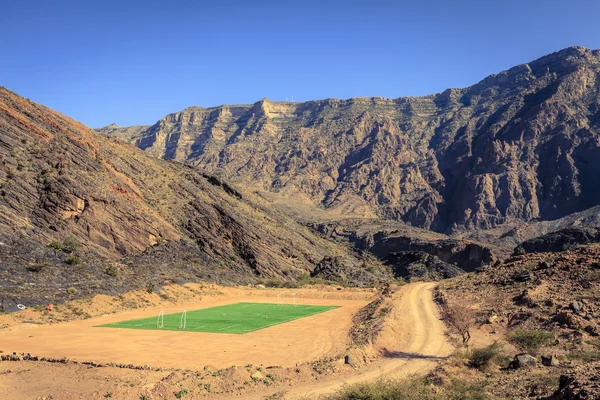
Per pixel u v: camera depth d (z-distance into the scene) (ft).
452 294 246.68
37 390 98.68
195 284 324.60
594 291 164.45
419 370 115.55
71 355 135.95
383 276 522.47
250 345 155.74
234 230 457.68
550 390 79.15
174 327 195.00
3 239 252.62
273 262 451.12
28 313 199.41
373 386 87.66
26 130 345.51
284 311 260.83
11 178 299.99
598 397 61.93
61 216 305.12
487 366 109.19
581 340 126.72
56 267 253.24
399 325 181.47
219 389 99.45
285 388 101.50
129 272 297.12
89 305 229.25
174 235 392.88
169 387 96.89
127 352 141.79
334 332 184.55
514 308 173.68
